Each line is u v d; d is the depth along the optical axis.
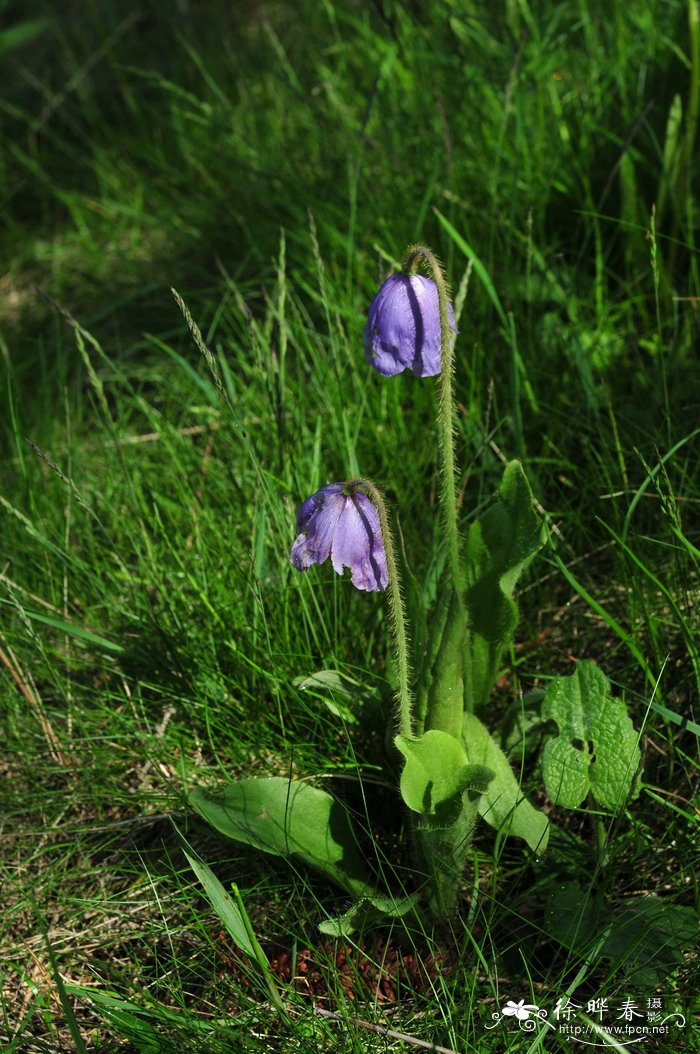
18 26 1.73
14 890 0.80
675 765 0.79
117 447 0.92
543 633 0.87
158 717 0.86
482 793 0.72
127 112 1.51
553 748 0.75
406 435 0.94
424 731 0.74
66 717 0.86
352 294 1.01
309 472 0.91
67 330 1.19
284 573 0.86
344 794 0.81
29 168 1.48
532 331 0.97
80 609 0.92
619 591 0.86
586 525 0.90
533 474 0.90
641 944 0.72
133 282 1.23
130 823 0.82
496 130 1.07
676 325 0.93
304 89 1.33
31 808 0.83
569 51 1.16
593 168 1.05
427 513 0.91
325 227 1.04
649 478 0.80
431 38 1.21
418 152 1.08
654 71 1.04
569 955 0.73
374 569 0.70
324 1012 0.72
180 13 1.64
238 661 0.84
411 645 0.77
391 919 0.77
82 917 0.80
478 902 0.76
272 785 0.76
